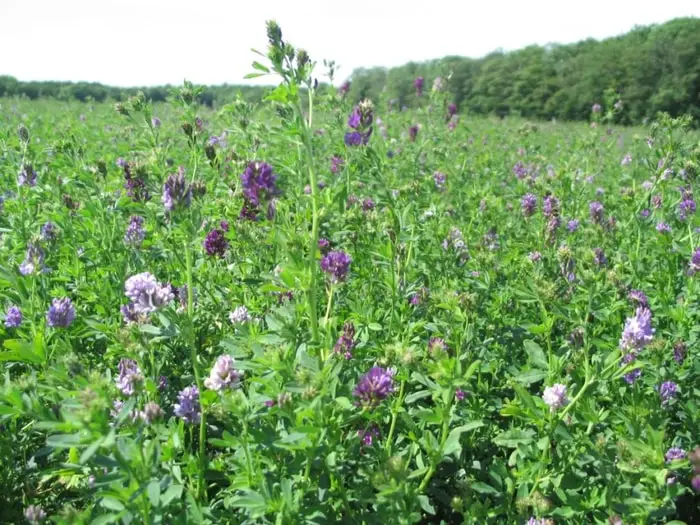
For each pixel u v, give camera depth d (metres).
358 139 0.70
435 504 0.50
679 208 0.92
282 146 1.21
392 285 0.61
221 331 0.64
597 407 0.51
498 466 0.45
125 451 0.34
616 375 0.44
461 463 0.50
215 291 0.71
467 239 0.88
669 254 0.80
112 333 0.51
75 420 0.31
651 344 0.54
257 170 0.46
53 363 0.47
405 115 2.33
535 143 2.27
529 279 0.60
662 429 0.44
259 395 0.41
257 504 0.36
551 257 0.76
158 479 0.37
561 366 0.49
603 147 1.96
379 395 0.41
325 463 0.40
